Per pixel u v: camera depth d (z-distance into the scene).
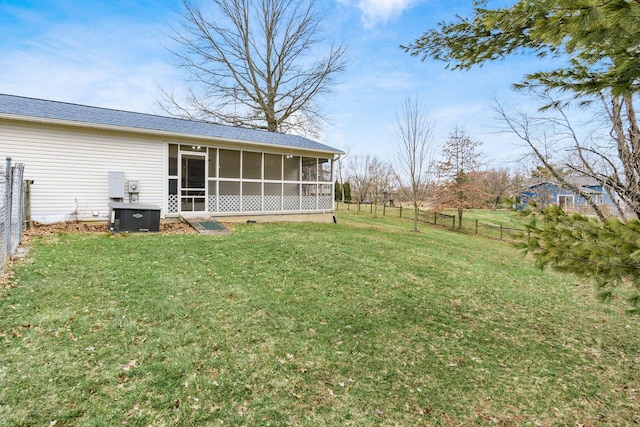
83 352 3.15
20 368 2.84
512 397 3.14
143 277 5.13
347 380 3.17
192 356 3.27
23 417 2.37
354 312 4.66
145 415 2.51
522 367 3.69
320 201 14.09
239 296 4.79
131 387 2.77
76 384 2.73
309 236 9.32
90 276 4.98
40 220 8.59
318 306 4.73
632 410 3.07
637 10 1.31
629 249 1.93
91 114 10.15
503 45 2.33
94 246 6.67
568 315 5.39
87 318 3.77
